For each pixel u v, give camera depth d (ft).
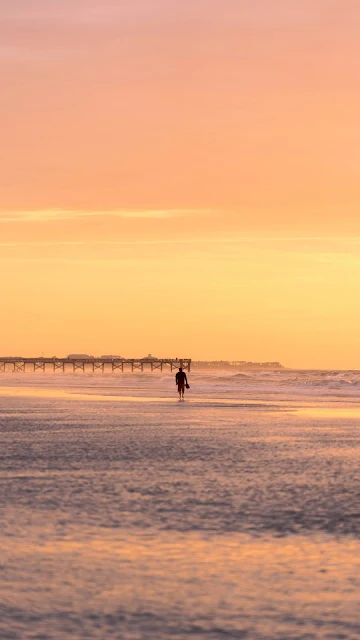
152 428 242.78
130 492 115.75
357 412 338.95
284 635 55.83
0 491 116.06
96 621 58.44
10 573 71.20
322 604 62.85
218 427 248.32
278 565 74.49
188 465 150.10
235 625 57.88
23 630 56.34
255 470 143.02
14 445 188.55
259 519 95.55
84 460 157.99
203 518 95.96
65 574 71.05
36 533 87.10
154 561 75.72
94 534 86.79
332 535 86.74
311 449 181.98
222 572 72.08
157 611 60.95
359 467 148.05
